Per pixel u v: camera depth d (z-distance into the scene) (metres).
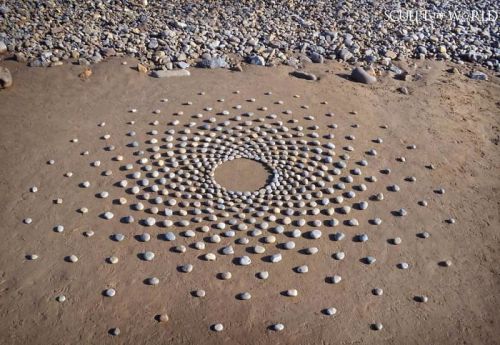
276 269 3.42
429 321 3.14
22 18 6.02
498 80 5.75
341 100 5.12
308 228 3.73
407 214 3.88
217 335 3.02
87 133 4.53
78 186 3.99
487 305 3.25
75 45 5.70
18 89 5.05
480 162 4.45
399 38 6.36
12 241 3.52
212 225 3.72
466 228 3.79
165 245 3.55
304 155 4.39
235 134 4.61
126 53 5.69
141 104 4.92
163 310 3.13
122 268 3.38
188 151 4.41
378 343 3.01
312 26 6.45
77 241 3.55
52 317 3.07
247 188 4.07
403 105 5.13
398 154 4.46
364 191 4.06
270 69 5.57
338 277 3.36
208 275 3.36
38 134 4.49
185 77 5.37
